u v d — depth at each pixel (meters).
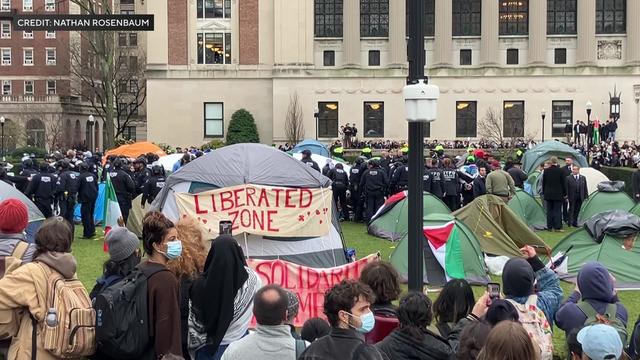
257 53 64.69
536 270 9.43
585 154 46.41
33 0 97.56
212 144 60.28
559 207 25.89
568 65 62.97
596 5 63.16
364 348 5.77
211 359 7.55
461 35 64.31
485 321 6.88
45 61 99.12
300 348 6.20
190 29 64.75
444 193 25.27
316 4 64.69
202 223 14.77
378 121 63.69
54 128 91.50
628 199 26.16
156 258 7.17
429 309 6.63
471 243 17.12
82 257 19.77
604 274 8.12
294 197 15.22
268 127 64.69
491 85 62.91
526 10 63.78
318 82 63.66
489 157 35.06
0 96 96.94
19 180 24.14
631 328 12.74
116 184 23.19
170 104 64.94
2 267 7.65
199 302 7.40
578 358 6.20
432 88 9.27
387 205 24.30
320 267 15.43
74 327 6.85
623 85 61.94
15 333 7.04
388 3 64.19
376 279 7.50
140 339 6.88
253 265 12.48
